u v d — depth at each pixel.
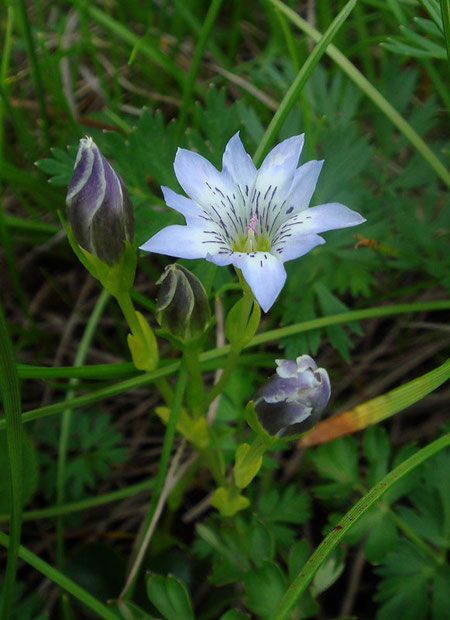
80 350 0.12
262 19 0.16
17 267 0.14
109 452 0.12
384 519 0.10
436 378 0.08
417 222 0.11
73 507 0.11
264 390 0.07
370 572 0.11
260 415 0.08
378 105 0.11
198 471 0.12
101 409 0.12
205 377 0.13
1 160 0.12
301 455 0.12
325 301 0.11
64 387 0.11
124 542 0.12
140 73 0.15
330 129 0.11
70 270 0.14
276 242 0.07
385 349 0.13
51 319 0.14
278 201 0.07
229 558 0.10
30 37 0.12
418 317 0.13
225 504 0.09
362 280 0.11
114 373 0.09
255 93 0.13
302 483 0.12
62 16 0.14
